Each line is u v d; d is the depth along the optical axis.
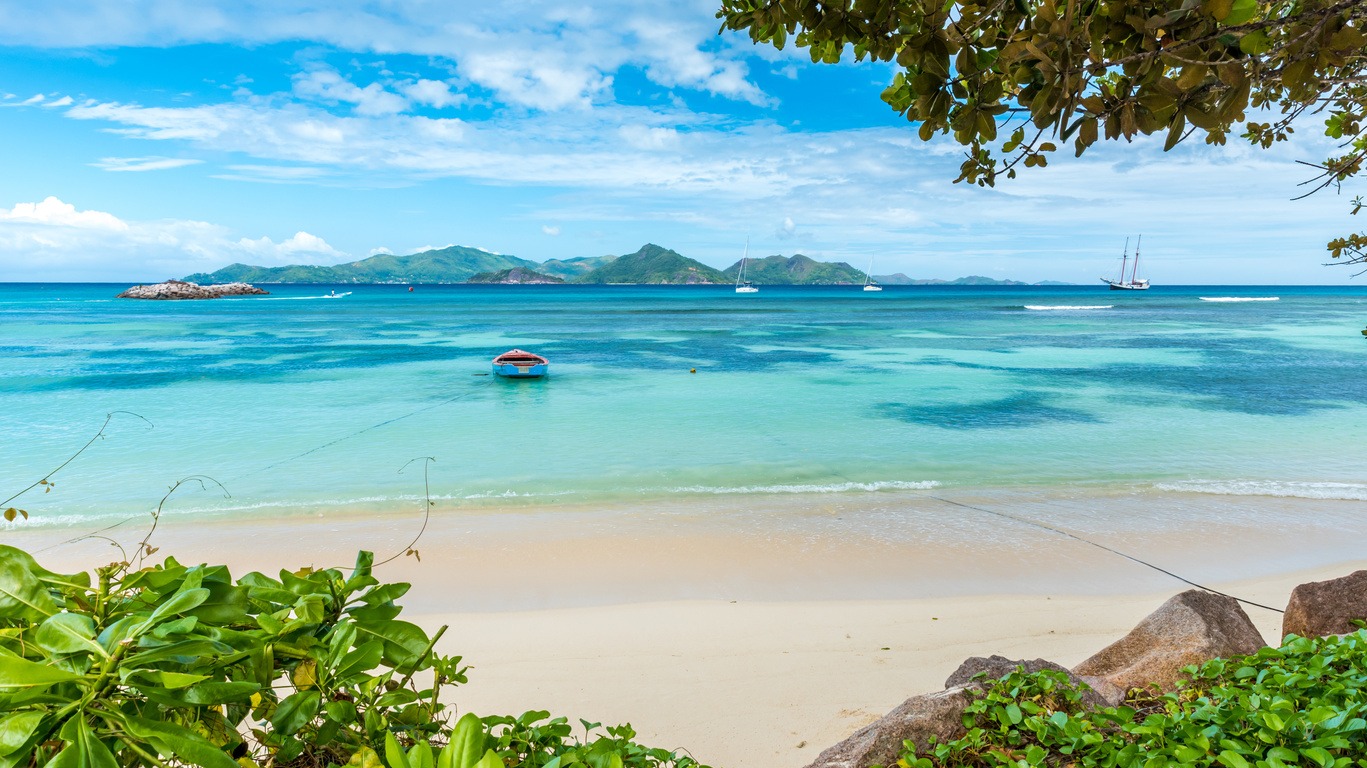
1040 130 2.18
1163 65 1.97
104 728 1.29
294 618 1.69
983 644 8.59
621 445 20.47
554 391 30.17
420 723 1.95
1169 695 4.30
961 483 16.36
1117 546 12.18
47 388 30.36
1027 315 92.56
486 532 13.03
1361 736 3.39
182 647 1.38
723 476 17.20
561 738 2.47
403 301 142.00
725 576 11.00
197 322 74.00
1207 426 22.70
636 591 10.46
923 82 2.28
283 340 53.97
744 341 54.31
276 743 1.60
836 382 32.50
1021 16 2.21
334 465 18.31
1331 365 38.34
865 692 7.45
